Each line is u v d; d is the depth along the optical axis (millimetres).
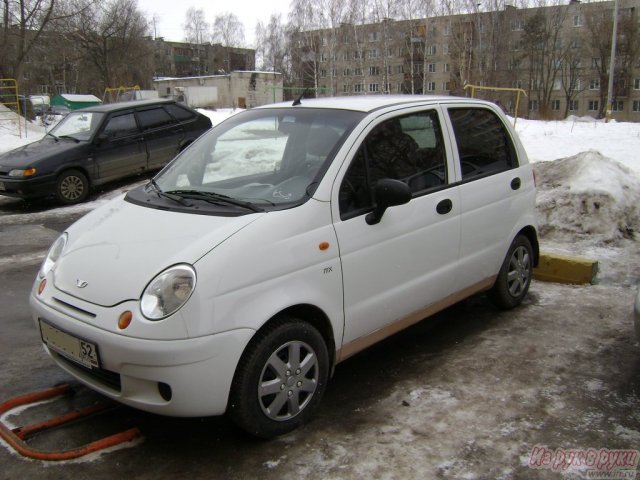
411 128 4031
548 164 8586
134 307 2816
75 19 43188
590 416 3449
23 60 30906
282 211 3178
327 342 3445
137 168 11266
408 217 3801
